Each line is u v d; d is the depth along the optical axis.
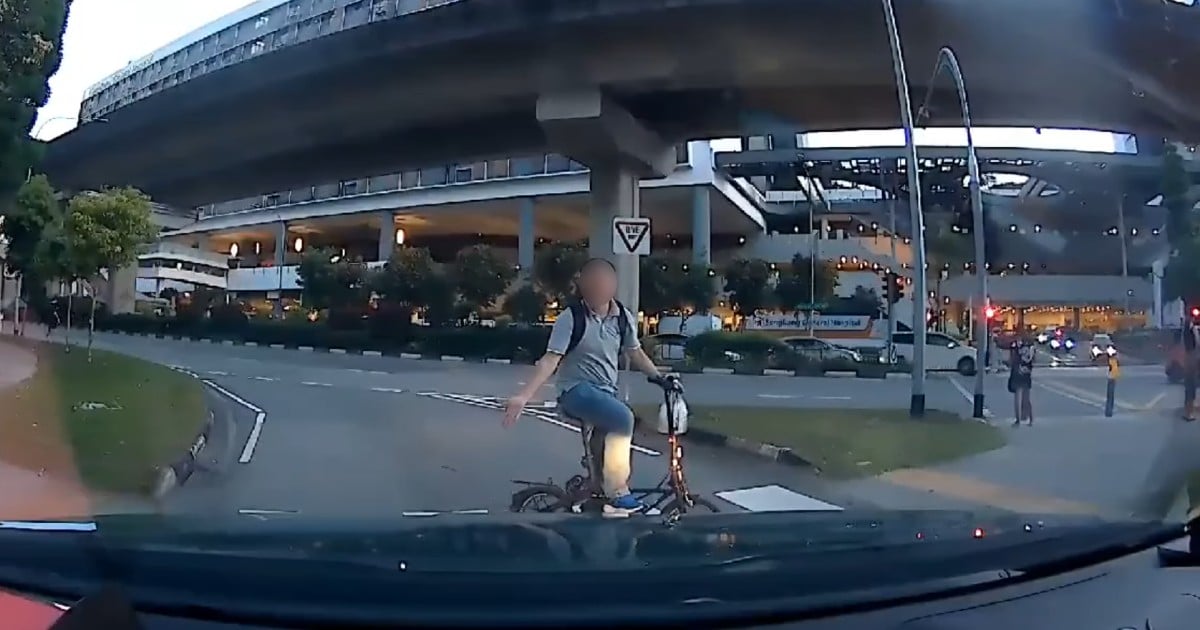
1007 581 2.21
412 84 27.42
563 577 1.99
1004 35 20.94
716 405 19.52
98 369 22.95
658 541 2.44
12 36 12.98
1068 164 51.75
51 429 12.30
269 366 32.75
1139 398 22.92
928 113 24.59
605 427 5.38
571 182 57.12
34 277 36.25
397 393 22.14
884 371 32.75
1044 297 60.34
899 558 2.25
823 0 21.28
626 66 24.14
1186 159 36.12
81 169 41.19
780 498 9.62
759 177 61.34
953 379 31.38
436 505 8.84
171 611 1.80
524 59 25.27
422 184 64.56
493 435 14.30
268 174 37.28
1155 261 50.44
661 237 73.12
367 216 69.19
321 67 27.91
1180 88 21.77
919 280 17.45
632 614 1.85
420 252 46.72
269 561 2.04
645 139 27.31
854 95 24.55
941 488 10.16
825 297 53.59
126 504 8.45
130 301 62.84
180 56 55.22
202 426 13.45
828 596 2.00
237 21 52.97
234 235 85.44
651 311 47.06
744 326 52.91
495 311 46.66
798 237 68.50
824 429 14.77
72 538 2.24
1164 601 2.14
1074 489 9.83
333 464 11.36
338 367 32.91
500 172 60.25
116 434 12.01
